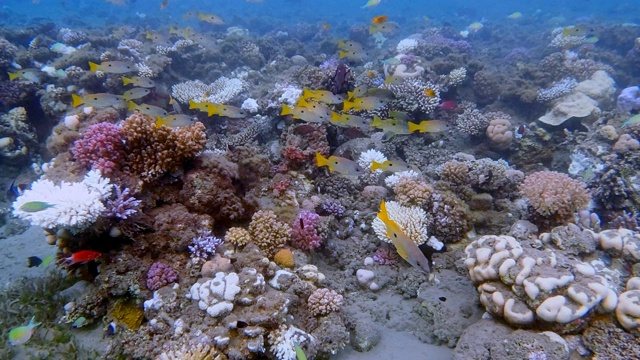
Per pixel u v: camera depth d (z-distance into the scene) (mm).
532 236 1331
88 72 2516
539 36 6082
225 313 976
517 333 959
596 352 913
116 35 4121
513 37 6301
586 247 1199
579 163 2107
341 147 2043
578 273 987
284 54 4477
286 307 1022
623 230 1223
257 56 3982
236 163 1549
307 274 1208
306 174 1764
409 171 1784
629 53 3992
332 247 1458
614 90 3004
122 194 1100
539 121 2721
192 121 1607
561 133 2527
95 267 1142
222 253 1173
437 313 1179
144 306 1031
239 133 2248
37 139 2428
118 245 1127
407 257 871
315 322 1088
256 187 1548
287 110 1539
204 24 6965
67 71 2549
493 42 6367
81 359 960
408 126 1551
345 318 1130
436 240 1425
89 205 1009
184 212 1186
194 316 993
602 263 1159
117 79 2539
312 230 1366
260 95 2799
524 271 993
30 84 2490
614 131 2104
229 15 10914
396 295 1321
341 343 1041
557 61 3377
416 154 2178
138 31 4676
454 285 1268
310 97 1688
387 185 1761
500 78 3193
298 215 1430
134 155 1212
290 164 1782
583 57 3859
